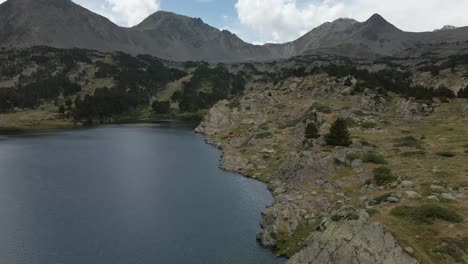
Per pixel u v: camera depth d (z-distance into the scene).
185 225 57.78
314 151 81.12
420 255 36.19
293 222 52.78
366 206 52.28
